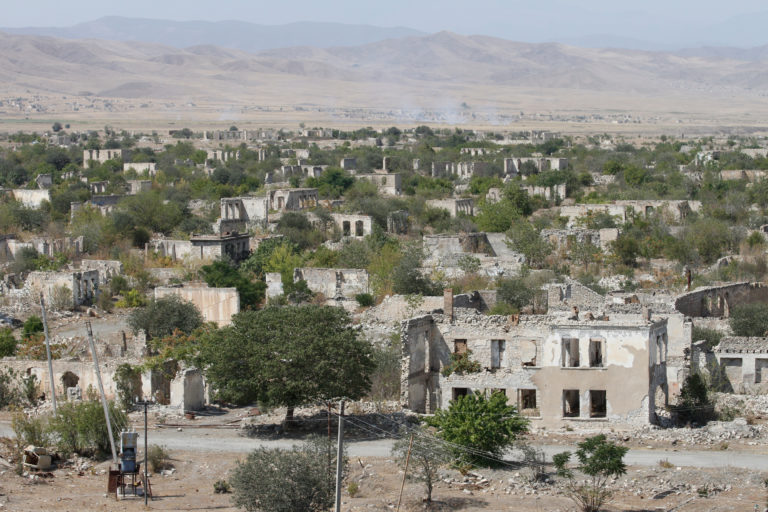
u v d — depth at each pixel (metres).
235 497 61.91
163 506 64.69
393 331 104.69
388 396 90.06
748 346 97.56
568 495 65.50
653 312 96.06
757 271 145.88
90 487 69.44
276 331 81.88
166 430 81.56
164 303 118.19
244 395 81.12
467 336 88.44
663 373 86.19
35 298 136.12
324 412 85.56
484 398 74.75
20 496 66.31
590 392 82.19
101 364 90.56
